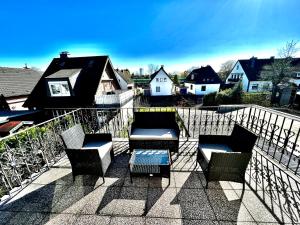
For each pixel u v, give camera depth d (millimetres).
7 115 11703
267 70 21984
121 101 13867
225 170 2217
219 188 2441
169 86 27516
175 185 2520
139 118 3771
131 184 2566
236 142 2719
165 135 3242
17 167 2844
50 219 1985
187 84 32438
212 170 2230
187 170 2887
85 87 13594
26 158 3139
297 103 15070
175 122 3570
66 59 16031
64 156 3564
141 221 1925
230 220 1913
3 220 1991
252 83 25828
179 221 1912
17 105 16531
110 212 2057
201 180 2625
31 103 13461
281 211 2014
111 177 2750
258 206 2100
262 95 17672
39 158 3338
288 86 18562
